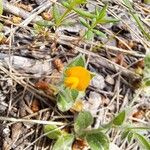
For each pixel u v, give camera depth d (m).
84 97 0.13
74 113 0.12
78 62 0.12
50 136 0.12
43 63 0.13
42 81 0.12
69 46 0.13
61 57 0.13
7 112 0.12
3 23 0.13
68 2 0.12
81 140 0.12
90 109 0.12
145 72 0.13
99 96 0.13
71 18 0.14
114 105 0.13
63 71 0.12
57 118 0.12
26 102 0.12
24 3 0.14
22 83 0.12
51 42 0.13
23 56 0.13
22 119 0.12
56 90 0.12
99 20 0.12
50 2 0.14
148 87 0.13
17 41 0.13
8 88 0.12
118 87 0.13
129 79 0.14
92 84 0.13
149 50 0.14
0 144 0.12
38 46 0.13
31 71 0.12
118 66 0.14
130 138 0.12
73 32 0.14
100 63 0.13
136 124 0.13
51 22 0.13
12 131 0.12
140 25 0.14
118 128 0.12
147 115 0.13
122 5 0.15
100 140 0.11
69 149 0.12
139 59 0.14
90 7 0.14
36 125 0.12
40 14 0.14
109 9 0.15
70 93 0.12
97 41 0.14
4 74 0.12
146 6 0.16
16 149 0.12
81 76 0.10
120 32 0.15
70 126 0.12
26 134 0.12
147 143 0.11
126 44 0.14
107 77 0.13
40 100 0.12
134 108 0.13
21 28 0.13
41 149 0.12
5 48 0.13
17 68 0.12
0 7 0.12
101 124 0.12
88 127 0.12
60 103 0.12
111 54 0.14
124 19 0.15
